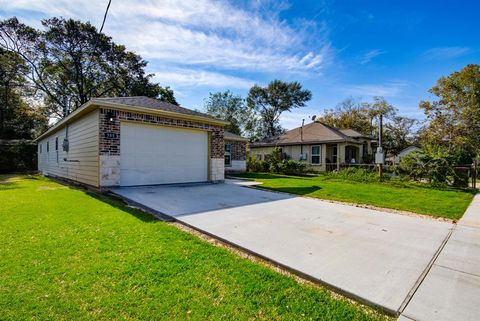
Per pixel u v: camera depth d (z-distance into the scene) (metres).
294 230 4.04
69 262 2.73
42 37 21.56
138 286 2.30
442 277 2.55
